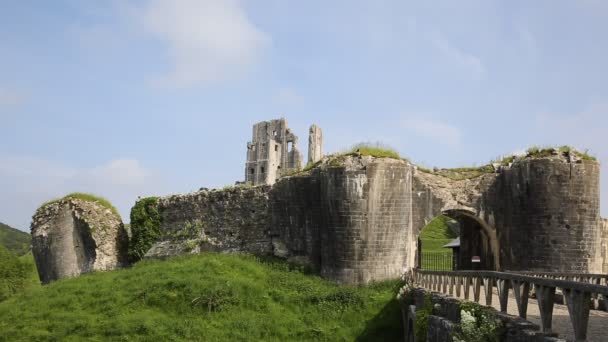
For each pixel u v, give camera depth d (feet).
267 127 256.52
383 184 74.13
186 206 99.19
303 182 84.99
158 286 71.41
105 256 101.65
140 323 62.64
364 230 73.00
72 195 105.50
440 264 119.55
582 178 73.31
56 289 79.61
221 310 67.05
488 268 82.02
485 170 81.61
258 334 62.44
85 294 74.59
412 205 79.36
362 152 75.61
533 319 42.98
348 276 72.79
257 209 90.89
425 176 80.59
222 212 94.79
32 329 64.90
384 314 65.00
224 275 75.97
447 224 200.44
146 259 98.48
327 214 75.82
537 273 60.03
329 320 65.87
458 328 37.14
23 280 147.64
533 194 74.33
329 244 75.31
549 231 72.79
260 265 82.84
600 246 75.31
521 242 75.66
